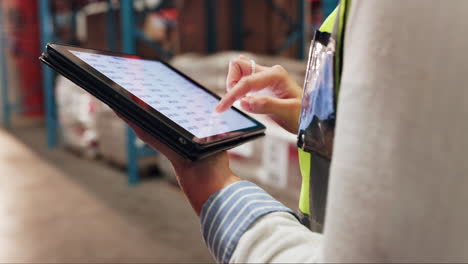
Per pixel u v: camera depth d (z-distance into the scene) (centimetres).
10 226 215
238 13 334
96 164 341
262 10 326
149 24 302
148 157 299
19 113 565
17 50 547
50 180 297
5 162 349
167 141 40
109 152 329
